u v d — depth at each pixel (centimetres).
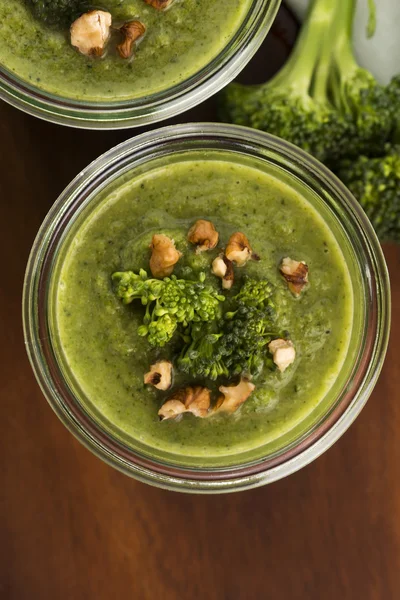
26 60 39
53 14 38
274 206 39
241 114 41
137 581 43
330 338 39
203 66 40
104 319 38
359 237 39
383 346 40
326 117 41
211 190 39
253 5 39
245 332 37
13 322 42
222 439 39
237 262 38
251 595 43
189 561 43
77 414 39
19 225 41
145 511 43
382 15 42
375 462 43
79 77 39
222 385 38
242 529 43
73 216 38
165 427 39
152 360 38
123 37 39
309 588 43
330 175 39
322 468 43
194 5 39
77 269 38
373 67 42
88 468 42
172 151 39
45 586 42
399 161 40
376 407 43
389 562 43
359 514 43
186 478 39
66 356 39
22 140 41
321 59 41
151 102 40
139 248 38
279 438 39
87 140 42
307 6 41
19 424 42
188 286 37
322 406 39
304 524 43
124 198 38
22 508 42
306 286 39
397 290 43
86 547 42
